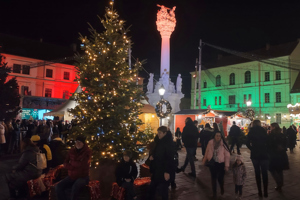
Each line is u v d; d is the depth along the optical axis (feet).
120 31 30.32
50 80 140.15
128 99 27.02
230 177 29.89
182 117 75.05
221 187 22.50
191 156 29.12
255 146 22.59
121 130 25.98
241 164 21.61
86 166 17.98
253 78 160.66
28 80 132.87
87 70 27.20
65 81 145.59
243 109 152.66
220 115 72.64
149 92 95.81
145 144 28.68
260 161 22.47
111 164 23.81
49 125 56.08
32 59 134.62
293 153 55.42
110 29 28.25
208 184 26.16
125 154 18.99
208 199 21.42
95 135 25.43
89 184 19.26
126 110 27.02
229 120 75.36
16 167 20.93
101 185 22.82
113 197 19.12
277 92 149.59
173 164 17.07
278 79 149.18
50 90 140.26
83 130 25.62
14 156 42.68
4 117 64.54
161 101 44.39
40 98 118.32
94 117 25.73
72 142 27.58
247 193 23.34
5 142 43.60
